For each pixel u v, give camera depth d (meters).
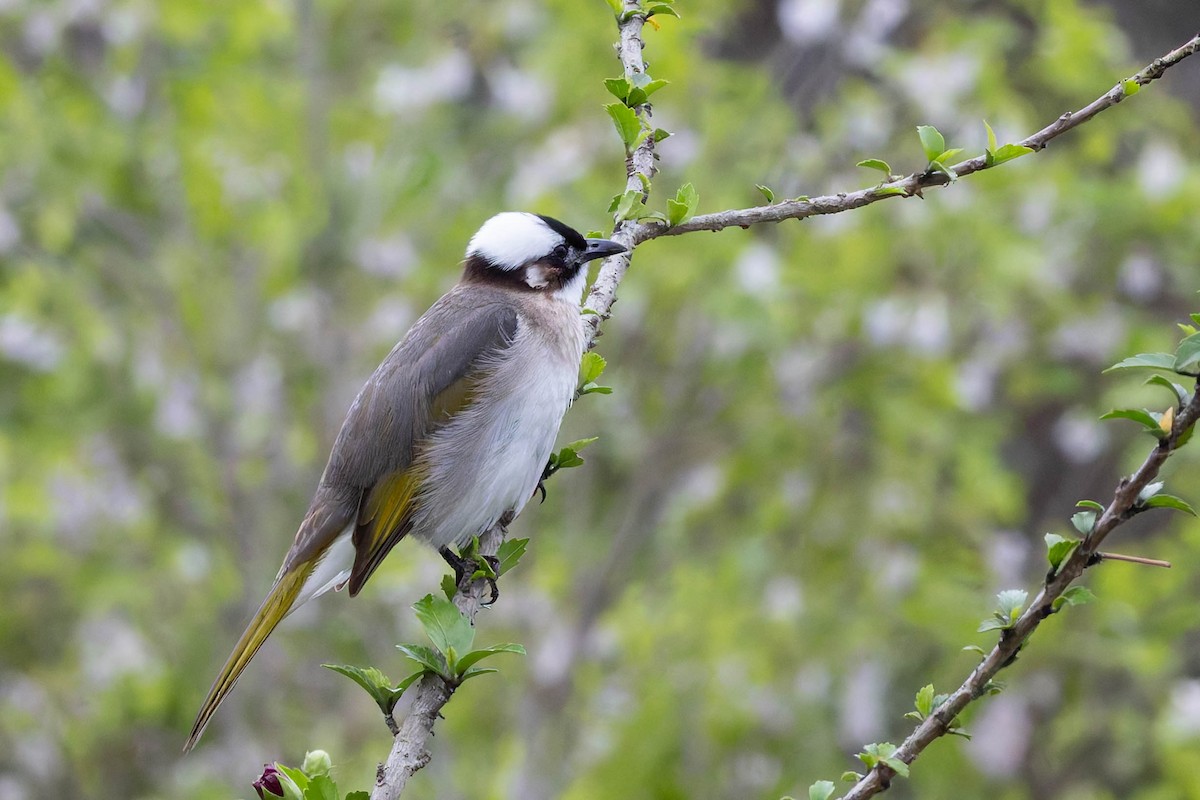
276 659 14.63
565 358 7.51
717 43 14.58
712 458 13.47
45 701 15.00
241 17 14.26
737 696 12.13
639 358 13.39
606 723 12.83
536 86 13.12
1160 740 12.09
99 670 14.73
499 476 7.30
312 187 14.03
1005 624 4.59
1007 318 13.21
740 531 13.55
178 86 14.35
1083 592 4.50
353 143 14.23
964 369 13.23
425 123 13.95
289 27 14.53
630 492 13.68
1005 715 12.36
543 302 7.64
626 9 6.77
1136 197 13.07
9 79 13.96
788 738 12.31
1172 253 13.42
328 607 14.45
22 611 15.33
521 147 13.66
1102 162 14.07
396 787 4.69
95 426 14.86
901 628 12.71
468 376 7.29
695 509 13.23
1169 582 12.88
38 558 14.79
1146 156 13.37
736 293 12.16
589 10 12.85
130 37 14.09
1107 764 13.23
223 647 14.93
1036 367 13.67
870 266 12.70
